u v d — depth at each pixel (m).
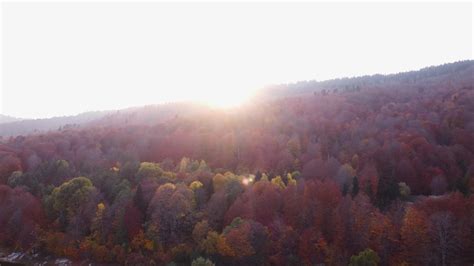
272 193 87.62
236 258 74.88
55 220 94.69
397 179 103.00
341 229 75.31
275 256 74.31
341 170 103.94
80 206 93.38
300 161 120.69
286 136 144.00
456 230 69.56
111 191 99.38
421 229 70.00
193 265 68.25
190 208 85.75
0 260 86.00
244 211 82.94
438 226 69.38
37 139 159.00
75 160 132.50
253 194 88.69
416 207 77.06
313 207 81.62
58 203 95.44
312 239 73.81
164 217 83.81
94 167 122.38
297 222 80.69
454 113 143.75
